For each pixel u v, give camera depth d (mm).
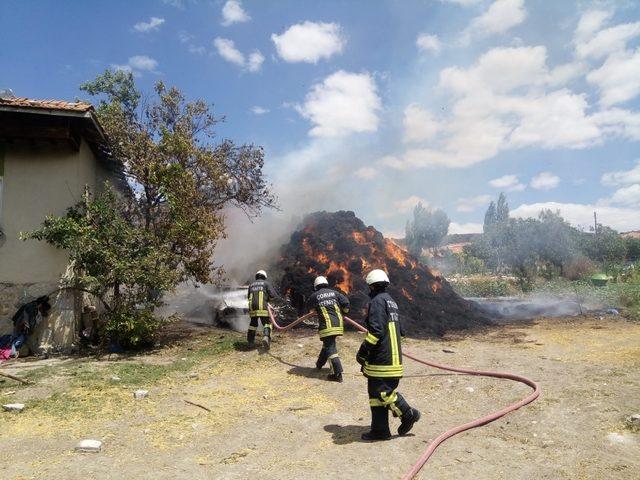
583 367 8055
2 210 10531
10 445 5168
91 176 12484
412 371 8242
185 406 6508
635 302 16266
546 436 5219
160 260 10594
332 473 4430
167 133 11828
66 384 7570
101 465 4656
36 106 9844
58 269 10508
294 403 6648
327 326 7914
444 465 4539
